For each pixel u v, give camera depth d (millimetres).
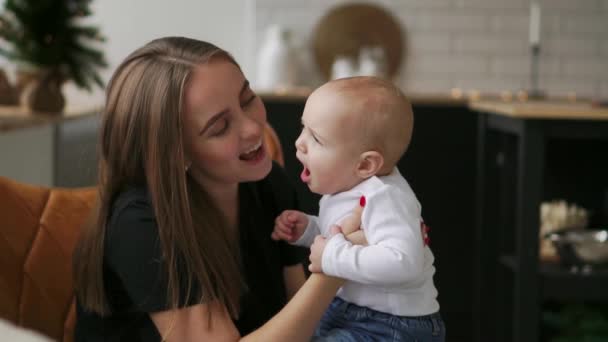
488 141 3543
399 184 1401
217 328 1252
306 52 4691
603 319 3348
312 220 1478
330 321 1409
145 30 4934
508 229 3500
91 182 1652
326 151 1398
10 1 3240
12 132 2992
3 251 1480
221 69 1291
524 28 4727
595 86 4762
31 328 1498
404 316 1360
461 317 3998
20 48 3281
